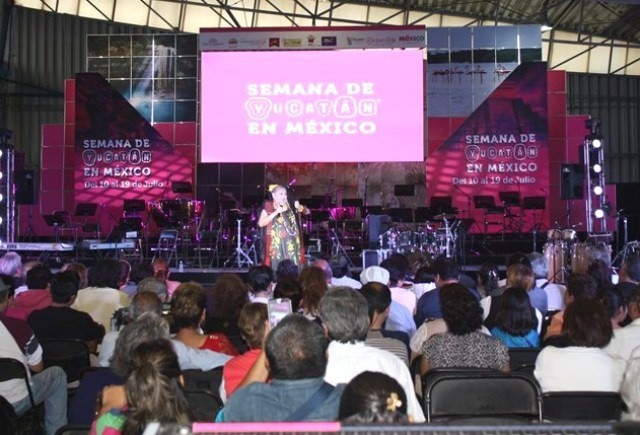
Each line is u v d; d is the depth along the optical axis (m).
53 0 22.56
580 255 10.92
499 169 16.94
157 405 2.40
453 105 17.33
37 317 5.25
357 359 3.34
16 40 22.70
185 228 15.34
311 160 16.55
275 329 2.64
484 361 4.07
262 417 2.55
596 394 3.46
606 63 24.22
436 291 6.02
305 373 2.59
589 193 14.26
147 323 3.30
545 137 16.89
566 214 17.00
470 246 15.53
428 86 17.36
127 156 17.19
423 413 3.71
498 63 17.31
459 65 17.38
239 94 16.59
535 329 5.02
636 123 24.39
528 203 15.50
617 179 24.19
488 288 7.37
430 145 17.30
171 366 2.70
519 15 22.50
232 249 15.25
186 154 17.67
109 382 3.91
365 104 16.55
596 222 15.27
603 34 23.58
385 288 4.87
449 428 1.17
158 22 22.47
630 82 24.34
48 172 17.75
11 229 14.55
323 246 15.58
